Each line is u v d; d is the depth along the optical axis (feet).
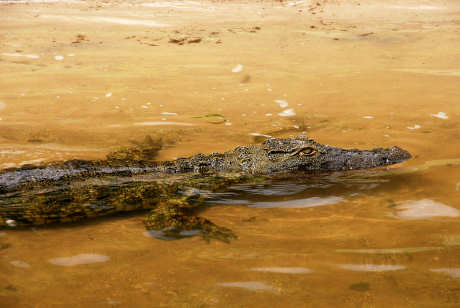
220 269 7.99
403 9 22.58
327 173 9.12
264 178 9.10
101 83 11.15
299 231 8.34
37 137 9.75
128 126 10.02
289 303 7.61
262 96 10.77
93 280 7.93
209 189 8.98
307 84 11.18
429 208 8.48
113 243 8.30
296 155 9.21
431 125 9.89
